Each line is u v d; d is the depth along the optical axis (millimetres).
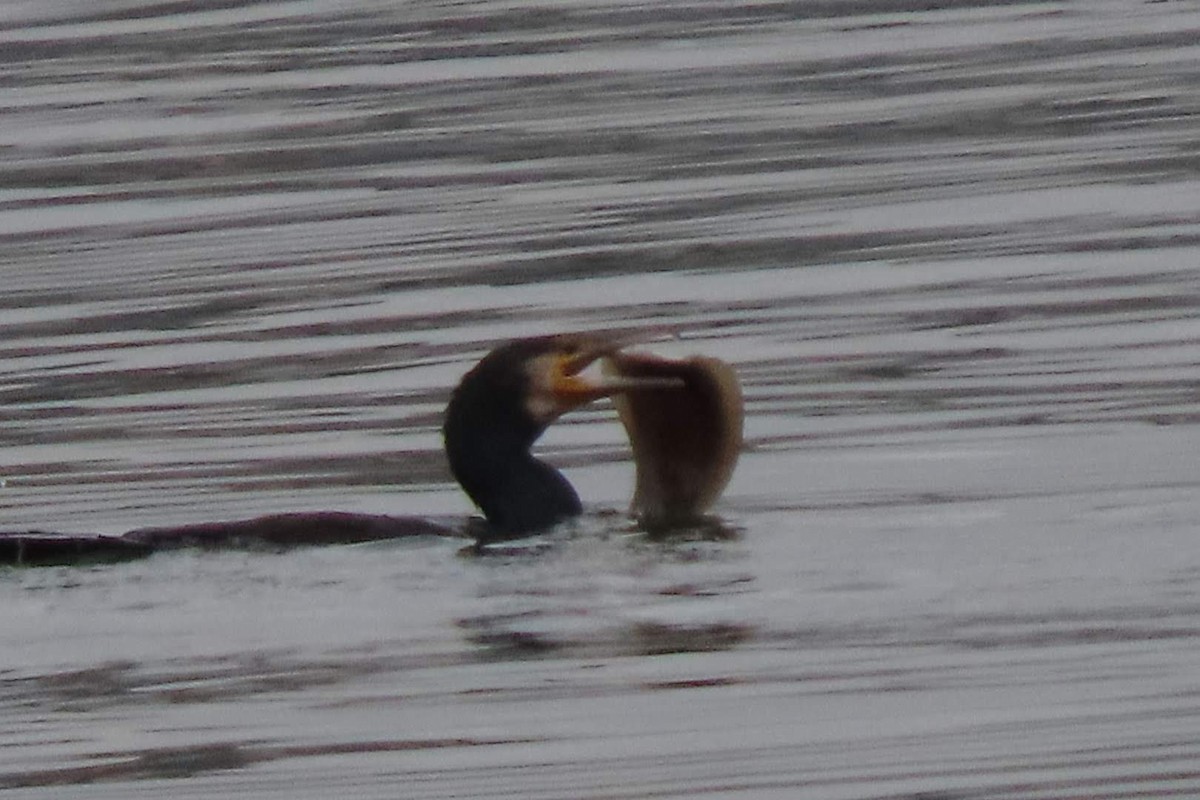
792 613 10391
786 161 19859
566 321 16375
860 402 14195
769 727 9508
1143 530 11359
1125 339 15180
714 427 11898
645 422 11914
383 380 15094
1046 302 16094
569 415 14164
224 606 10484
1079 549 11102
